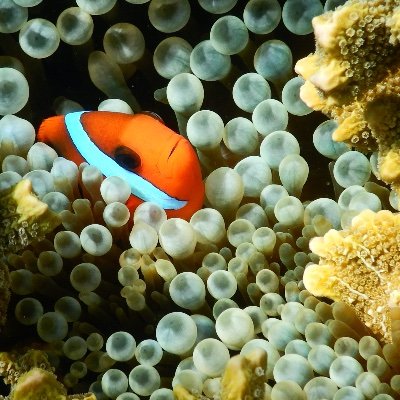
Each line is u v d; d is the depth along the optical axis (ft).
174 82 1.65
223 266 1.61
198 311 1.60
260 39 1.70
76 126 1.65
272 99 1.66
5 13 1.66
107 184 1.61
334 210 1.61
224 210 1.64
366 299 1.51
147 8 1.73
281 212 1.60
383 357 1.51
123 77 1.74
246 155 1.68
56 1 1.73
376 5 1.45
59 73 1.75
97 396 1.55
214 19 1.73
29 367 1.51
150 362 1.55
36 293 1.62
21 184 1.50
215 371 1.51
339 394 1.48
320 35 1.45
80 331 1.60
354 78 1.47
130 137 1.63
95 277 1.58
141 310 1.61
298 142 1.70
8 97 1.64
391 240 1.50
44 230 1.52
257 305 1.60
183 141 1.62
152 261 1.61
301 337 1.56
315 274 1.52
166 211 1.65
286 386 1.47
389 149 1.51
